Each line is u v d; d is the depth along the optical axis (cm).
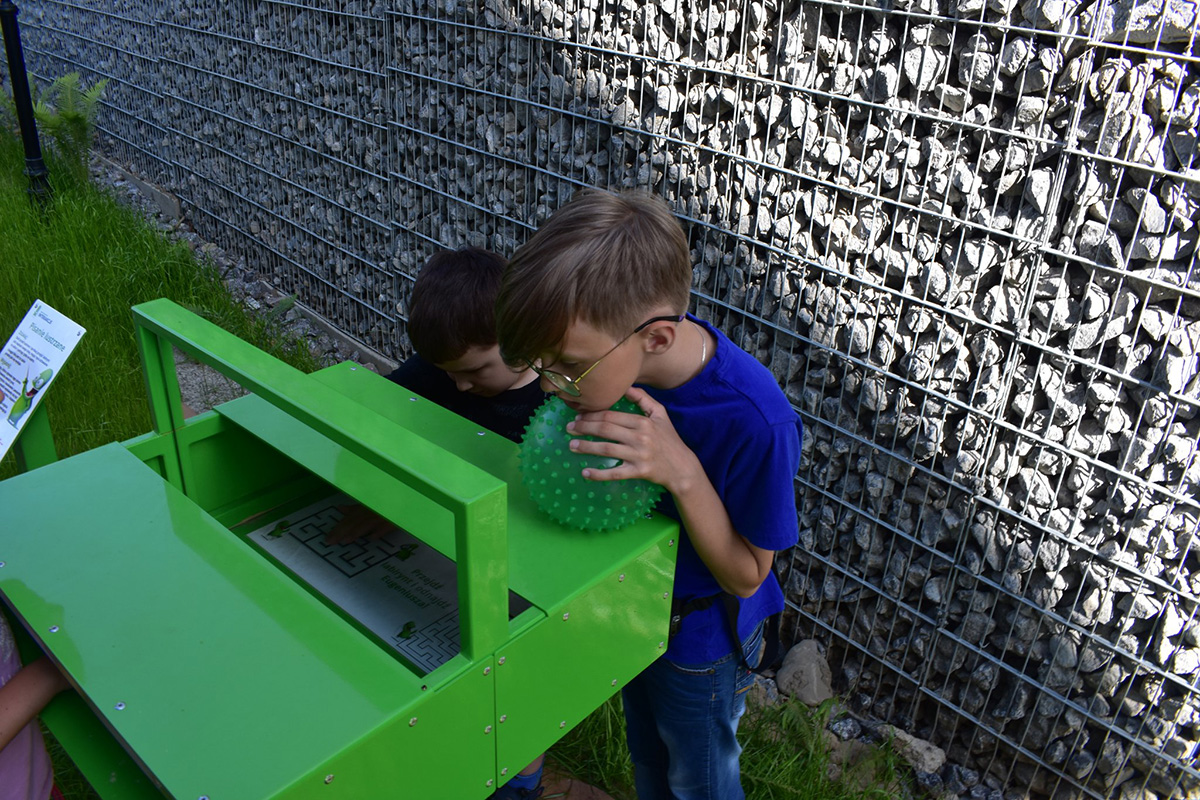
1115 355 218
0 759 146
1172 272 205
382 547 172
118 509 147
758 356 279
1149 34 197
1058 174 211
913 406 250
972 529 243
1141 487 218
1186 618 220
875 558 267
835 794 245
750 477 146
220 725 109
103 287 461
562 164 335
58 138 642
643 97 297
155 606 127
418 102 396
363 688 115
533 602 130
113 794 130
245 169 538
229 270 564
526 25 334
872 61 238
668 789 200
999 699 254
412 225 418
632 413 140
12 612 151
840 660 287
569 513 141
